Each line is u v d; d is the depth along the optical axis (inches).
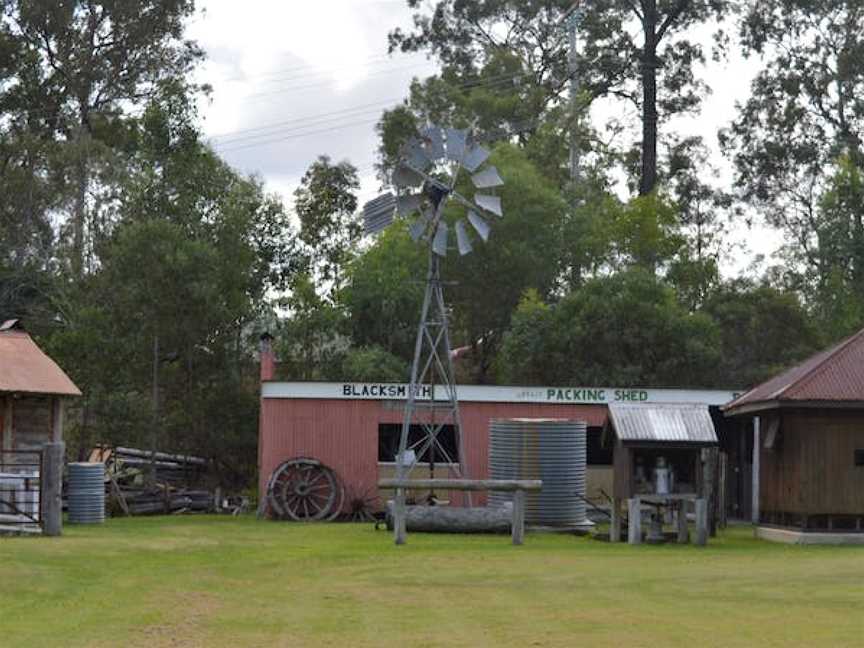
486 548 945.5
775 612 579.5
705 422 1003.9
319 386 1405.0
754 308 2011.6
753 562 827.4
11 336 1175.0
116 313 1696.6
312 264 2063.2
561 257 2076.8
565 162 2333.9
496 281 2043.6
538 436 1139.9
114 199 1907.0
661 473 1007.0
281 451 1396.4
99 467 1219.9
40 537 951.6
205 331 1718.8
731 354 1993.1
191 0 2194.9
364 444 1398.9
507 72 2372.0
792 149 2228.1
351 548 940.6
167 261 1668.3
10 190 1946.4
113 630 538.0
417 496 1386.6
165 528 1156.5
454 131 1245.7
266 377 1555.1
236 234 1792.6
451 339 2096.5
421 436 1460.4
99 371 1674.5
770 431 1059.3
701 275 2090.3
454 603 622.5
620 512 1026.1
